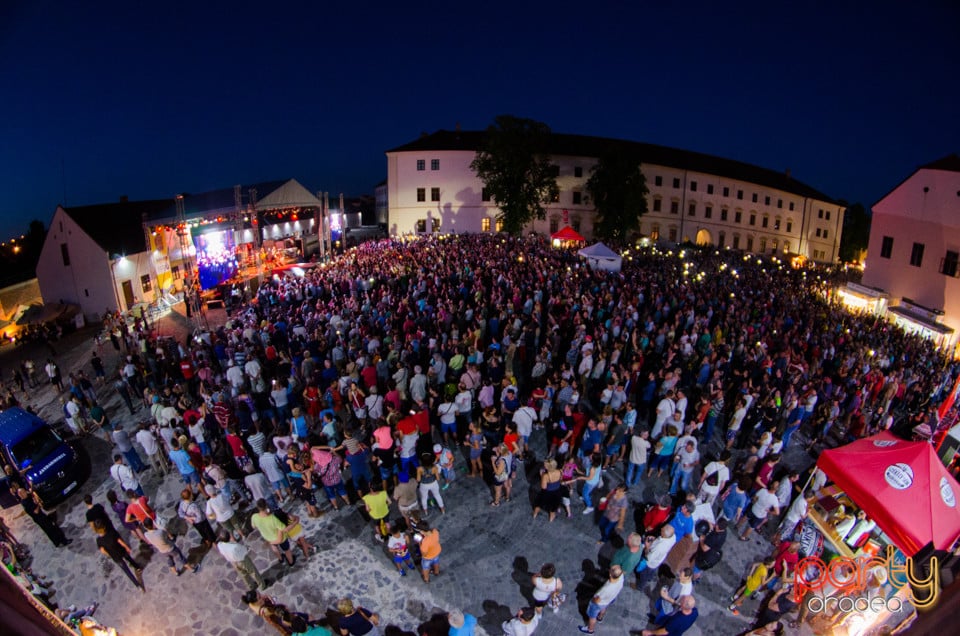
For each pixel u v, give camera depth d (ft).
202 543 30.22
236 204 89.10
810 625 25.48
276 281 77.77
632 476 33.27
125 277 88.69
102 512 26.03
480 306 55.42
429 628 24.72
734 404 40.98
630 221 149.59
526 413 33.78
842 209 214.69
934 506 22.65
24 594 6.39
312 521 31.14
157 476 36.29
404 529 30.19
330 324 51.47
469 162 156.15
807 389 38.04
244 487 34.17
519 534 30.07
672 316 57.98
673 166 170.91
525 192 140.05
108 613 26.08
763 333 52.03
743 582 27.73
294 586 26.89
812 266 159.12
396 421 32.58
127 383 46.96
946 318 69.26
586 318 52.70
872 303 79.00
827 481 29.43
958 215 67.77
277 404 39.34
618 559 25.40
